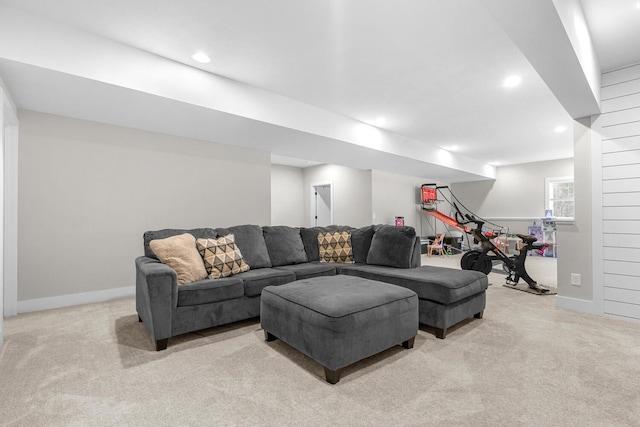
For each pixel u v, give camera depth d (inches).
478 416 56.2
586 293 119.2
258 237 132.9
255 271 117.0
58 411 58.2
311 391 65.0
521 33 67.5
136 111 123.3
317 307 72.8
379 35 96.6
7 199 116.8
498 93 140.6
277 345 89.0
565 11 66.7
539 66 81.5
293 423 54.9
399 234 129.6
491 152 264.8
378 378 70.0
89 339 92.7
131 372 73.0
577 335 94.7
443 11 85.6
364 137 182.9
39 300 123.6
